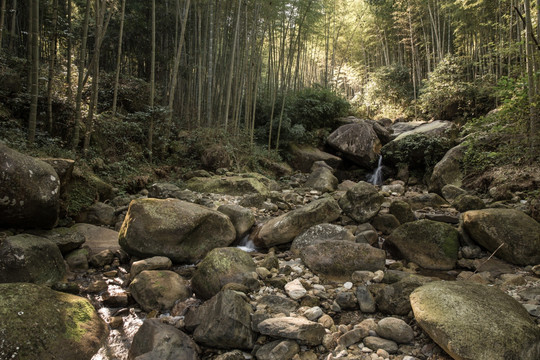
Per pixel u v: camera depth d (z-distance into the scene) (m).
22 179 3.94
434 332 2.43
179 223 4.39
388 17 18.66
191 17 12.43
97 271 4.13
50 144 6.08
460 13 13.22
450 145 9.81
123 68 13.23
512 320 2.35
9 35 8.48
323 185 9.00
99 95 9.05
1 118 6.30
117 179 7.06
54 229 4.63
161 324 2.80
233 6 12.16
